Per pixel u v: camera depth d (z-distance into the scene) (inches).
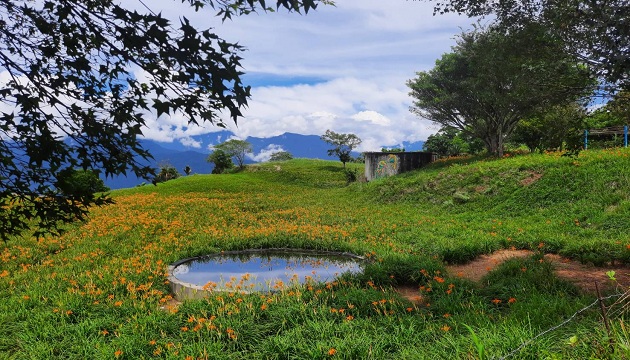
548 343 153.2
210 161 2325.3
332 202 1010.7
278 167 2132.1
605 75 211.8
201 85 122.9
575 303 229.8
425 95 1167.6
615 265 350.0
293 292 277.6
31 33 138.2
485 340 162.1
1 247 514.9
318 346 189.2
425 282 319.3
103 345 211.2
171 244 504.7
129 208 844.0
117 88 138.8
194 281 360.8
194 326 232.2
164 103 126.9
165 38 115.0
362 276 330.0
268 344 202.8
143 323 239.3
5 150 134.3
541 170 714.8
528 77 301.6
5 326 246.7
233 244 488.1
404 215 724.7
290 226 601.9
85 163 143.0
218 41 120.5
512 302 255.3
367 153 1403.8
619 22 189.2
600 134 1013.2
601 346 130.4
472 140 1485.0
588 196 574.2
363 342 193.0
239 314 240.5
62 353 213.0
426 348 183.5
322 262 428.5
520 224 552.7
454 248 425.1
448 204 751.7
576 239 438.0
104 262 427.5
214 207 879.7
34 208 146.2
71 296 287.3
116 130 140.6
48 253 504.4
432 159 1294.3
